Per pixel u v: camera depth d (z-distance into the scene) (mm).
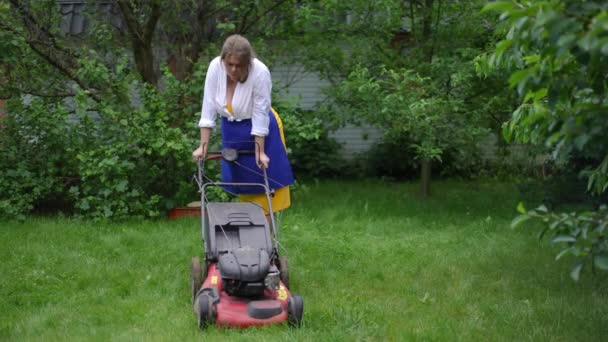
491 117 11227
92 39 10641
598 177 4047
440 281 7000
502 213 10906
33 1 10031
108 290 6480
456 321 5688
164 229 9195
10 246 8008
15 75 10266
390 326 5512
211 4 11219
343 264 7562
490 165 15938
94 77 9695
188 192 10234
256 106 6133
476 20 10945
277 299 5398
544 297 6434
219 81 6199
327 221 9945
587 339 5238
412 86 10172
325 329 5332
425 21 11469
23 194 9914
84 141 10078
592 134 3496
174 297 6246
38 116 9992
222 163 6559
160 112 9875
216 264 5793
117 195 9781
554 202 11180
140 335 5199
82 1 12133
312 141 15781
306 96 16078
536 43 3449
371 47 11320
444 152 14961
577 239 3689
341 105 11359
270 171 6496
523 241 8750
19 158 10078
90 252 7926
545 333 5348
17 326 5449
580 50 3172
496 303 6223
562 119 3738
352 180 15469
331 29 11641
